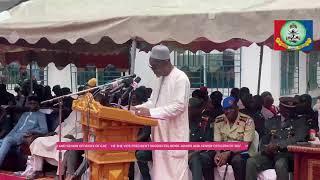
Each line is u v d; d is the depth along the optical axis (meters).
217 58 13.40
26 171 7.38
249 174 6.34
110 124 4.74
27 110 9.06
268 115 8.18
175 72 5.38
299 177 5.68
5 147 7.81
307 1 5.89
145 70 13.30
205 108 8.06
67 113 8.62
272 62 12.46
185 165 5.45
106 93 5.05
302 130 6.44
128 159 4.86
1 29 7.23
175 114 5.27
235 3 6.18
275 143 6.38
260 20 5.83
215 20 6.00
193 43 10.65
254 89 12.80
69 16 6.98
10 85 16.52
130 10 6.60
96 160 4.78
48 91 11.88
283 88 13.09
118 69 12.47
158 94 5.50
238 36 5.90
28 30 7.04
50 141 7.18
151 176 6.37
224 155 6.46
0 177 7.65
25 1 7.68
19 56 12.41
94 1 7.16
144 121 4.86
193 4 6.38
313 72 14.47
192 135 6.76
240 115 6.75
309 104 6.81
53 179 6.98
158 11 6.41
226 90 13.31
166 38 6.20
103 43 10.38
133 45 6.39
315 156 5.57
